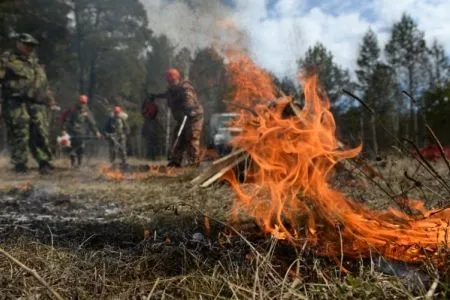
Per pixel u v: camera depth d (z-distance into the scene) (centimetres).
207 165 724
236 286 146
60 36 2180
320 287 154
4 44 2027
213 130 1273
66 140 1056
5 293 150
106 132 1179
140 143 2603
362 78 4094
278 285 153
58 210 374
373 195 346
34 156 829
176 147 810
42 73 833
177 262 189
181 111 810
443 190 322
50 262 183
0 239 230
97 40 2195
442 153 213
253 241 216
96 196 480
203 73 1702
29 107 811
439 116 1563
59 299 136
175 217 298
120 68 2427
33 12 2094
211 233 240
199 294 149
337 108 1278
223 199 395
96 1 2114
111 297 151
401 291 146
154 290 157
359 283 151
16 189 529
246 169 454
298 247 197
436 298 141
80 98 1132
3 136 2017
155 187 545
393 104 2675
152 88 2512
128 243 229
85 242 231
